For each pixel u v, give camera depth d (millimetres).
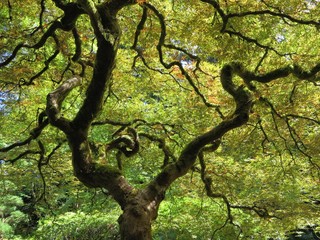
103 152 5957
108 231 12367
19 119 9812
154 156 9875
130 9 7828
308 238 14641
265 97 7113
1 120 9742
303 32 7559
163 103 10812
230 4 6258
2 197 15016
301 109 8195
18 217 15539
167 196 11516
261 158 9836
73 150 5090
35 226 16391
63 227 12477
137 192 4773
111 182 4883
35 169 10898
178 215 11367
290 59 6855
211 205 11117
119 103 10094
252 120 7668
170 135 9586
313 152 8477
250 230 10703
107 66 4809
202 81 9219
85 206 13484
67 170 10836
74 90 9602
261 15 6406
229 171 9773
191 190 11320
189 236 11070
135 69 9617
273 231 11203
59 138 8883
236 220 10555
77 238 12398
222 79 5504
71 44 8602
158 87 9844
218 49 6965
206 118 9203
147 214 4535
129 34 8242
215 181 9805
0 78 8234
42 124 6652
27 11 7938
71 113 9906
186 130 9117
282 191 10320
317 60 6383
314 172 9648
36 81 8922
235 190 10477
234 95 5309
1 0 7145
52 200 13867
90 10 4645
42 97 9484
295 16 6648
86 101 5023
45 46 8117
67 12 5520
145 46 8375
